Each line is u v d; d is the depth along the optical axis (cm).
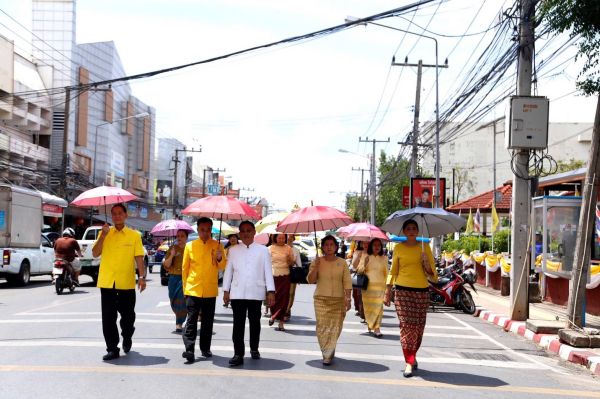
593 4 920
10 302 1545
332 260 855
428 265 804
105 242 821
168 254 1060
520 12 1345
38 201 2223
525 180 1388
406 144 3297
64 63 4753
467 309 1656
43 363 782
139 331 1076
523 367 911
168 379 707
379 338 1121
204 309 843
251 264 823
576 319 1105
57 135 4500
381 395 673
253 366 803
